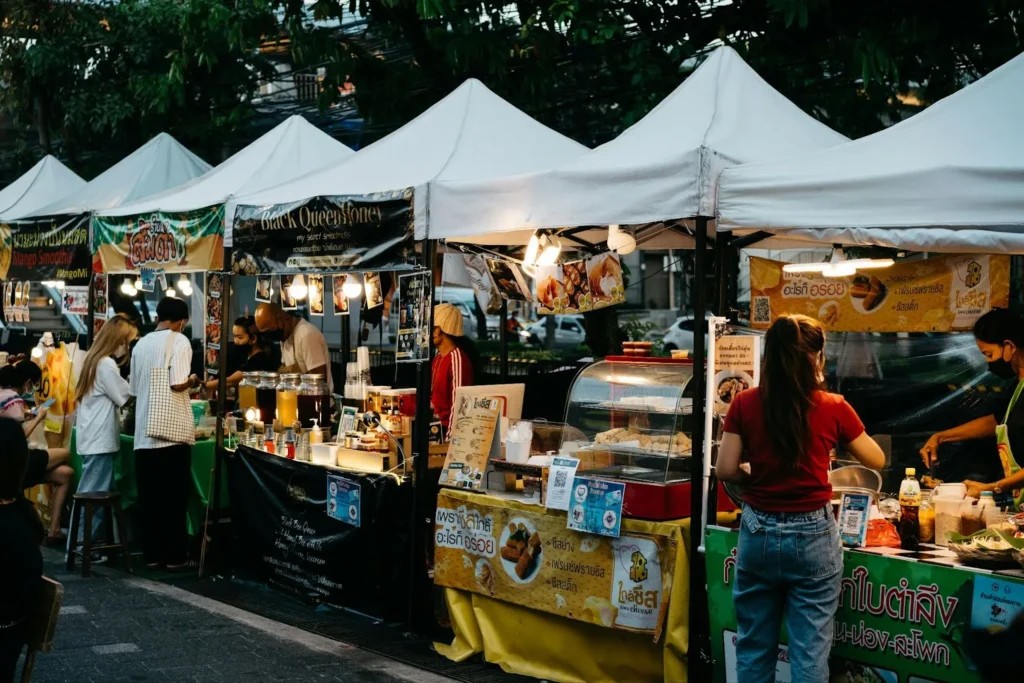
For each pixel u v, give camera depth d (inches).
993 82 178.4
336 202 262.7
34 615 150.8
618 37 410.6
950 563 160.4
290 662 229.1
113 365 324.2
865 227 171.2
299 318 368.2
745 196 184.4
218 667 225.3
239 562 305.7
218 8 443.8
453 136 267.3
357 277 360.2
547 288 249.3
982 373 407.8
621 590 200.5
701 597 191.3
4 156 706.8
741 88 218.7
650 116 224.4
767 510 162.4
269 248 286.4
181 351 311.6
